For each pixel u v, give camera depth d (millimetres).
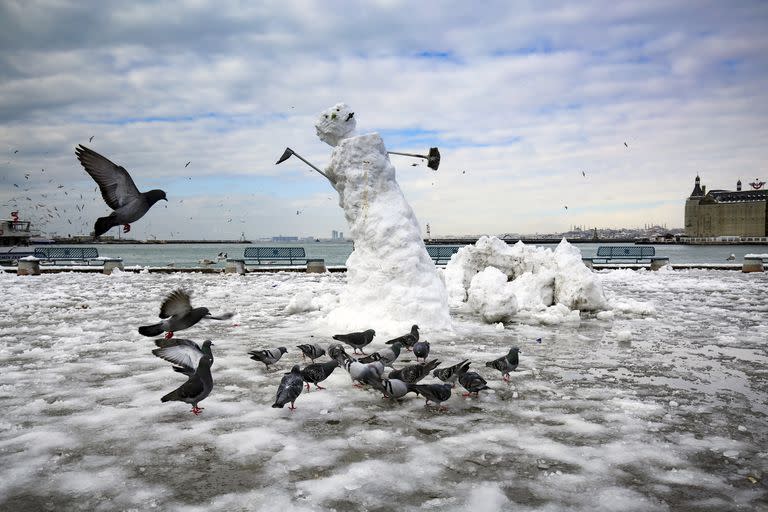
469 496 4285
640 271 32250
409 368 7051
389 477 4609
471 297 14945
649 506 4148
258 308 15469
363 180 11961
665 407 6484
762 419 6074
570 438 5500
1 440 5457
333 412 6305
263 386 7383
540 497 4277
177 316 5770
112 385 7406
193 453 5125
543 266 17047
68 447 5277
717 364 8719
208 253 99062
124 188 4645
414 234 11914
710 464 4895
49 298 17984
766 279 25812
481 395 6984
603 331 11781
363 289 11773
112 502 4211
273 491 4363
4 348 9812
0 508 4117
